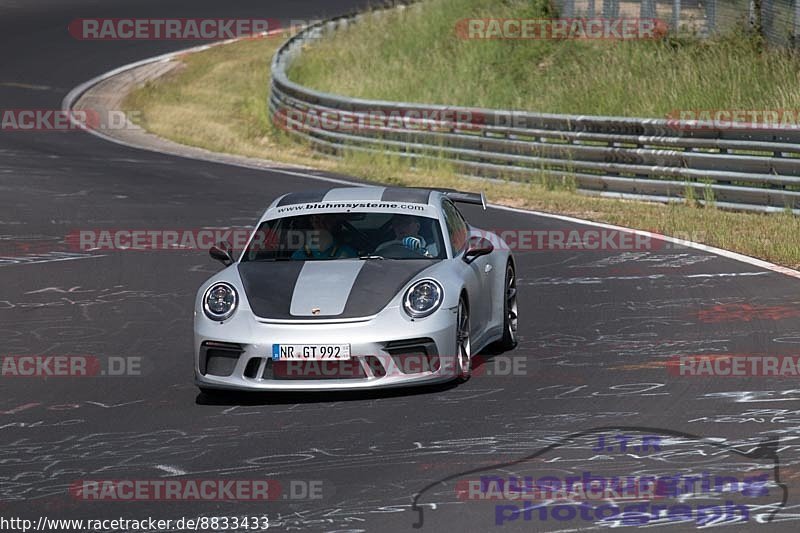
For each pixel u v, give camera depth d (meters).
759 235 52.75
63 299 42.81
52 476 23.08
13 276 47.19
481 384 29.83
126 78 141.00
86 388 30.64
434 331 28.48
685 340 34.03
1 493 22.06
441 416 26.77
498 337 33.88
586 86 92.12
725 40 89.81
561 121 73.00
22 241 54.81
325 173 81.94
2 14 172.62
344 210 33.28
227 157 92.50
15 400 29.53
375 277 29.83
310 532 19.47
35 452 24.84
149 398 29.44
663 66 90.44
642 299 40.53
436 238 32.09
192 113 125.50
